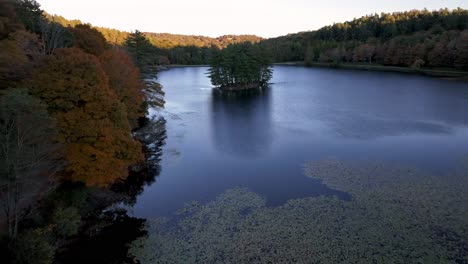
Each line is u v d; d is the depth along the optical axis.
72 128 24.94
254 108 69.56
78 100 25.80
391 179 31.34
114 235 23.08
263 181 31.75
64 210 22.59
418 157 37.09
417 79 105.38
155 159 38.56
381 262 19.84
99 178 25.03
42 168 22.55
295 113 63.38
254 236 22.66
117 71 39.72
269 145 43.19
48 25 46.81
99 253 21.06
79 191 26.08
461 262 19.66
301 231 23.09
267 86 105.69
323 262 19.95
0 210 21.27
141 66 60.34
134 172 34.59
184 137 47.91
